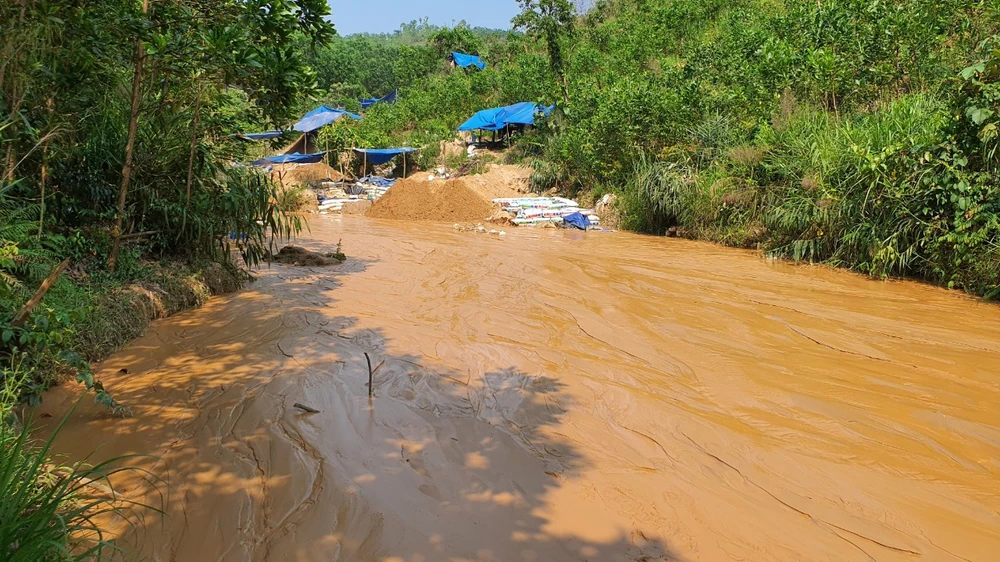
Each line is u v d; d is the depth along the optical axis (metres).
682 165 15.78
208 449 3.99
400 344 6.18
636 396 4.91
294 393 4.90
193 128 7.73
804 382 5.24
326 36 7.96
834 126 12.19
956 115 9.03
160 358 5.75
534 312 7.39
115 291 6.59
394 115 35.66
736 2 28.39
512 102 32.16
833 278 9.62
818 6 17.16
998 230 8.36
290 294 8.34
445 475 3.71
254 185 8.98
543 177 21.11
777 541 3.16
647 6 33.25
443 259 11.17
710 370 5.51
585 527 3.23
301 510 3.32
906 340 6.38
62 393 4.82
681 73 18.98
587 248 12.81
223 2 7.38
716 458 3.99
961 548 3.13
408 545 3.03
